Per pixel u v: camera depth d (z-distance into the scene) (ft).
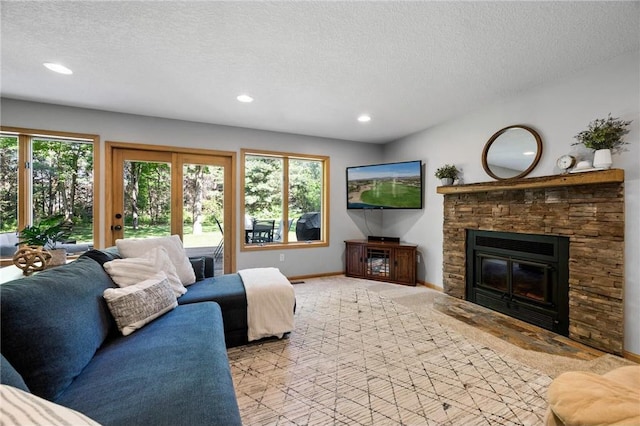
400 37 6.27
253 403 5.28
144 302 5.56
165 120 11.86
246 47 6.68
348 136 15.02
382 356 6.99
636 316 6.66
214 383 3.60
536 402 5.32
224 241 13.14
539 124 8.80
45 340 3.41
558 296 8.19
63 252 7.49
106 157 10.96
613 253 6.95
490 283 10.43
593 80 7.53
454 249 11.64
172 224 12.22
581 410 2.56
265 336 7.62
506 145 9.66
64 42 6.44
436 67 7.63
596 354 7.00
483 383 5.90
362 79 8.34
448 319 9.30
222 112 11.19
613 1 5.12
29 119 9.93
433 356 6.98
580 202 7.61
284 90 9.10
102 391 3.41
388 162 16.25
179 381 3.60
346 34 6.17
